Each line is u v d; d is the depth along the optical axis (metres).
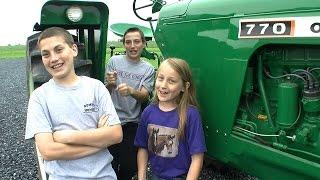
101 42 3.37
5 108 7.59
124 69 3.25
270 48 2.49
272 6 2.34
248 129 2.68
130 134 3.26
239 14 2.54
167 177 2.64
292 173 2.36
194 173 2.54
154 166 2.69
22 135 5.62
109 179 2.35
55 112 2.29
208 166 3.82
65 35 2.29
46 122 2.27
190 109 2.59
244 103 2.71
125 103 3.21
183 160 2.61
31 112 2.29
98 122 2.36
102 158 2.35
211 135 2.85
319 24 2.10
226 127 2.72
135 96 3.12
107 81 3.16
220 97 2.73
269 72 2.56
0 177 4.07
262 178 2.57
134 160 3.32
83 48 3.41
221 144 2.78
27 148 5.00
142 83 3.22
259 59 2.52
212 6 2.75
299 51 2.37
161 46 3.33
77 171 2.27
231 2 2.61
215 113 2.79
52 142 2.23
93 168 2.29
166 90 2.55
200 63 2.87
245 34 2.50
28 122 2.29
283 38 2.28
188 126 2.57
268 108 2.52
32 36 3.52
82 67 3.28
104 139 2.29
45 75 3.14
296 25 2.21
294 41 2.22
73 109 2.29
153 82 3.30
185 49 3.01
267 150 2.45
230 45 2.60
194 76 2.94
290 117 2.37
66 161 2.28
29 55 3.34
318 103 2.27
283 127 2.40
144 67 3.27
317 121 2.30
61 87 2.32
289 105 2.36
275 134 2.50
